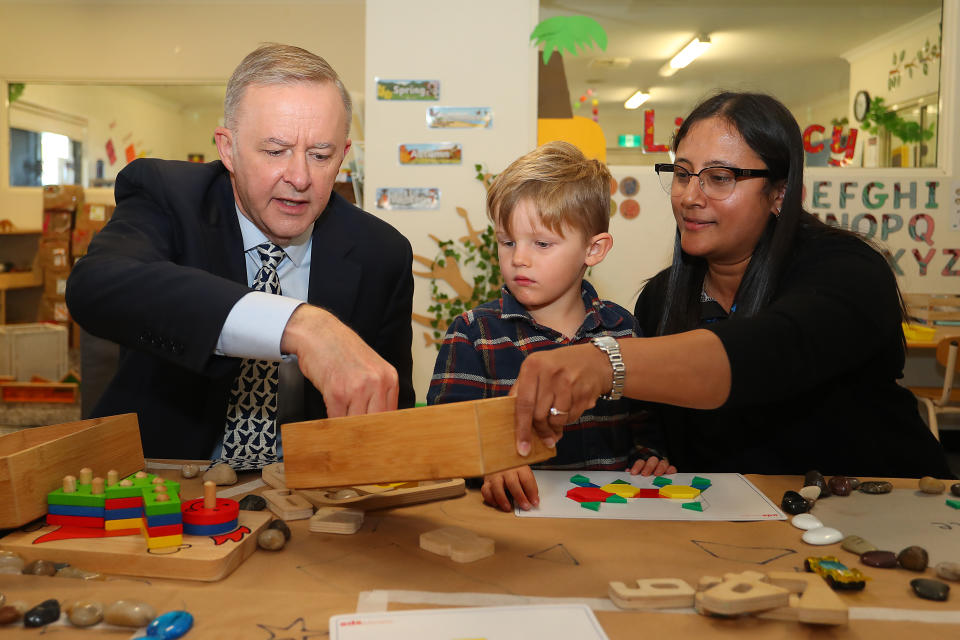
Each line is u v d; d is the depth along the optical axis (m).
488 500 0.98
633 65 5.03
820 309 1.03
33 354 5.25
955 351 3.27
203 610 0.66
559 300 1.35
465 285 4.10
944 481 1.04
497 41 4.04
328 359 0.83
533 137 4.06
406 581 0.73
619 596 0.68
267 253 1.32
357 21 6.30
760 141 1.21
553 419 0.76
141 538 0.79
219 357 0.92
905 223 3.98
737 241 1.27
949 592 0.71
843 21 4.54
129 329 0.96
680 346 0.86
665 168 1.34
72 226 6.54
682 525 0.90
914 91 4.26
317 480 0.80
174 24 6.36
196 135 6.98
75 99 6.68
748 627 0.65
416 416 0.74
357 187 4.22
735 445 1.36
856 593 0.71
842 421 1.31
